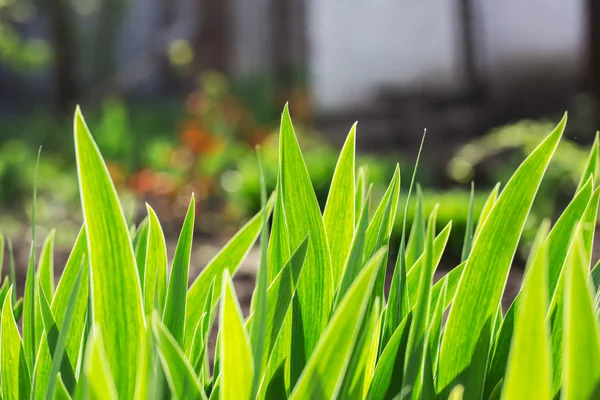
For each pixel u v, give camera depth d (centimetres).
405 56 1014
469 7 933
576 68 812
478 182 627
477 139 871
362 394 78
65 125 1398
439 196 429
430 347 84
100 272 77
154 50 1953
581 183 94
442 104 973
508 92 895
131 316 78
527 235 366
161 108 1582
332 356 64
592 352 58
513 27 885
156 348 72
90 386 57
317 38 1162
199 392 70
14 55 1101
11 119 1622
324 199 523
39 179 777
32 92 2355
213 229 581
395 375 83
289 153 93
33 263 96
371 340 71
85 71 2264
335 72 1122
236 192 562
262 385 83
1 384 89
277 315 85
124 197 612
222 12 1588
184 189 592
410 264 100
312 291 90
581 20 801
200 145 617
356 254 88
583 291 58
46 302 91
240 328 64
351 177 99
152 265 94
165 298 95
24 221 643
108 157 878
